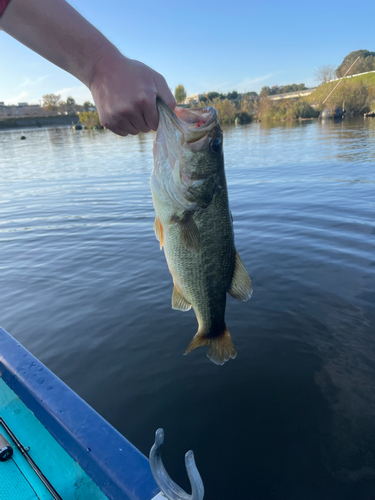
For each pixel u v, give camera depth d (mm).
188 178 480
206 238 507
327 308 1134
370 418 744
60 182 3787
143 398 844
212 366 933
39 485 450
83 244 1924
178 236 496
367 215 1961
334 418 751
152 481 381
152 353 1001
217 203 504
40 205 2818
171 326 1121
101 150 7414
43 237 2064
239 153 5191
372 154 4027
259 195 2627
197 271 512
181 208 488
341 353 939
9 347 601
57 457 484
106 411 813
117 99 293
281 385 852
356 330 1021
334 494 611
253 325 1081
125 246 1857
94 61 287
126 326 1137
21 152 7902
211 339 550
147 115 307
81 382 906
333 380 853
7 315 1239
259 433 733
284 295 1229
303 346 977
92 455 414
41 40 280
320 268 1396
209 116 489
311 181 2947
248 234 1826
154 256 1697
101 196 3027
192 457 274
